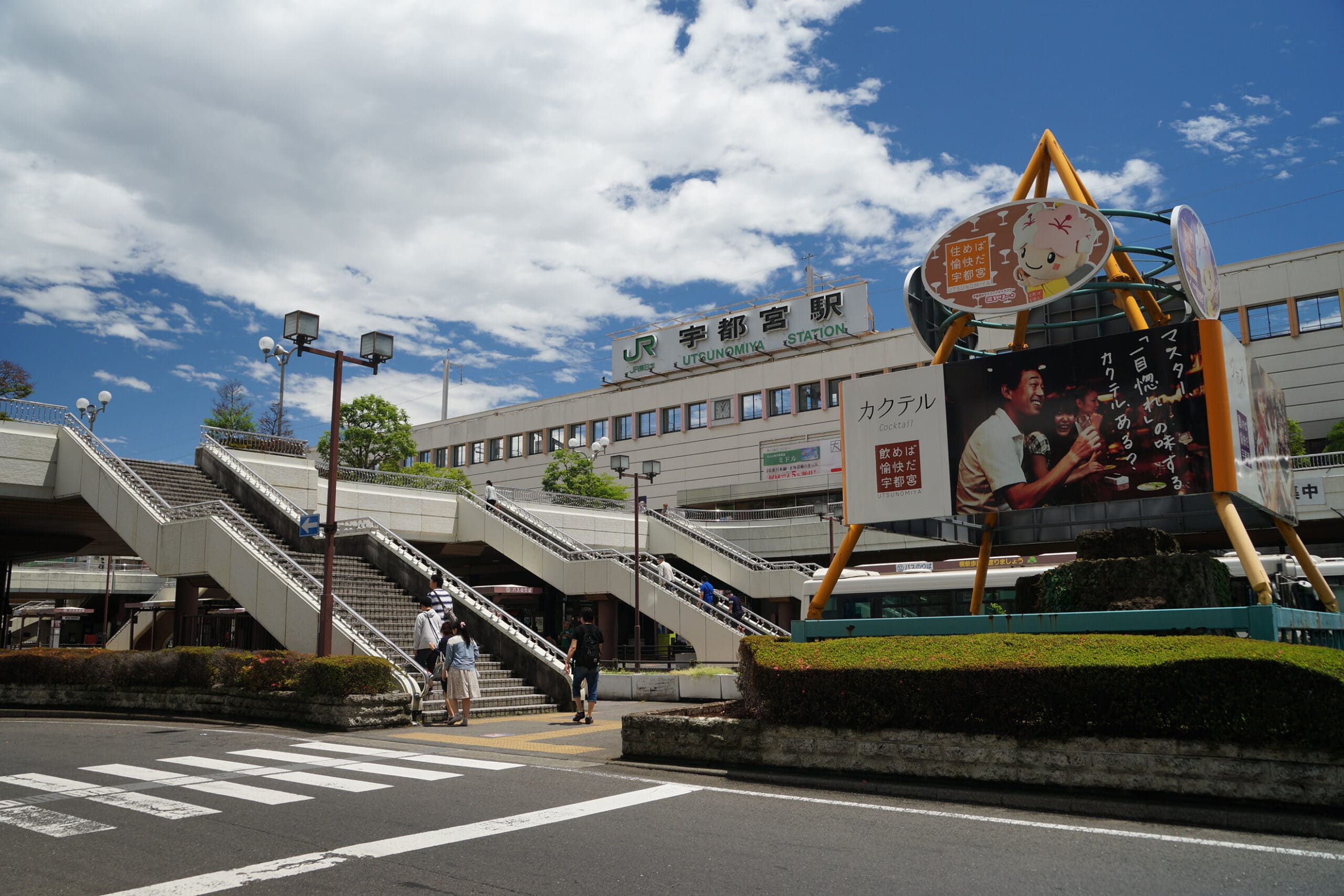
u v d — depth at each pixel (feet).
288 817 25.72
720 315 210.59
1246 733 25.20
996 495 40.22
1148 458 37.04
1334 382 136.67
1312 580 43.37
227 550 68.18
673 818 25.67
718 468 201.26
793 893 18.60
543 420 236.84
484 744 41.88
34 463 87.10
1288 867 20.56
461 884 19.21
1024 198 43.42
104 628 153.28
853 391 44.55
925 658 30.94
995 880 19.54
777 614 119.85
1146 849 22.22
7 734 46.60
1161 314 43.78
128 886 19.08
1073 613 33.73
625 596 101.09
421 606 67.77
